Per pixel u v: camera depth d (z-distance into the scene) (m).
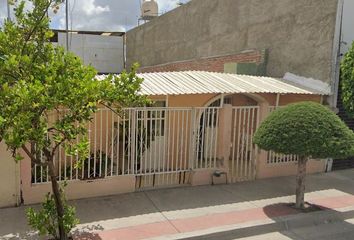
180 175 7.94
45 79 4.13
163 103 9.00
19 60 4.25
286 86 9.10
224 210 6.51
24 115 3.85
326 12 9.09
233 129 8.55
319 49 9.30
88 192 6.92
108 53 26.05
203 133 7.91
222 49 13.19
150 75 9.07
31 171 6.45
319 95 9.27
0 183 6.23
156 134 7.62
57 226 5.04
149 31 20.34
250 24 11.68
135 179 7.35
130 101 4.80
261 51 11.06
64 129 4.21
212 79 9.01
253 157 8.56
